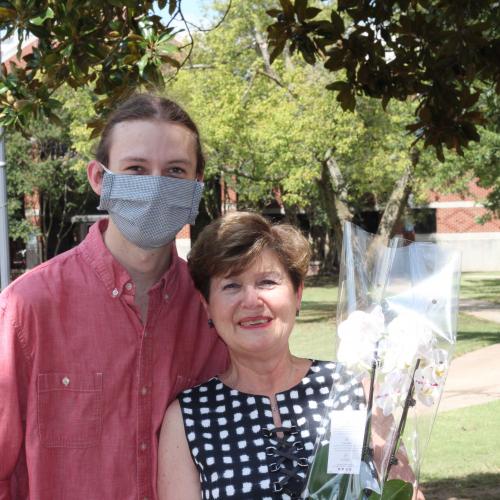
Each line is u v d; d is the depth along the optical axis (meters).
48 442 2.57
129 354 2.66
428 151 17.75
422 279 2.56
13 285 2.64
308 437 2.61
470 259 38.38
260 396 2.69
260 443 2.59
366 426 2.46
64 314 2.63
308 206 32.56
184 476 2.62
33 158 33.50
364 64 5.13
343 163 22.16
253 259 2.60
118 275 2.66
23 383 2.60
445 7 5.35
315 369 2.77
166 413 2.69
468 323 17.97
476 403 9.61
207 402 2.69
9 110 4.39
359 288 2.59
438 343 2.52
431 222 38.50
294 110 18.56
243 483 2.53
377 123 18.92
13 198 34.06
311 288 30.72
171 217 2.63
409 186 19.67
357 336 2.48
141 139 2.61
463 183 21.41
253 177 23.42
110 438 2.62
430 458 7.45
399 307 2.53
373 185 21.84
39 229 35.41
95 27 4.29
